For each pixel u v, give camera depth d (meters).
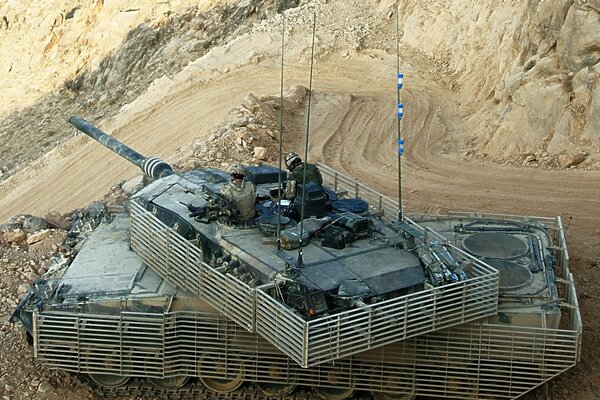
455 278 13.63
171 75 45.91
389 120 32.72
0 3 67.88
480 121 30.91
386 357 14.12
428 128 31.62
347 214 15.30
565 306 14.24
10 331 16.89
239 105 34.12
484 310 13.66
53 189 35.72
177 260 14.61
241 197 15.07
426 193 24.58
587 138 26.12
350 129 31.84
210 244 15.00
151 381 15.06
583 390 14.77
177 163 27.78
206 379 14.90
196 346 14.59
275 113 33.06
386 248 14.75
